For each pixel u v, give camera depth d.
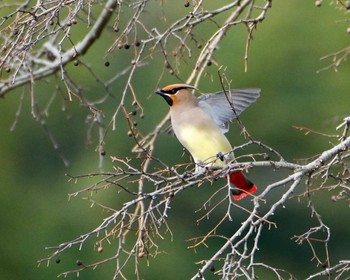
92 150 19.06
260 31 18.89
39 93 18.33
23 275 19.22
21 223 19.55
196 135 9.55
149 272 18.31
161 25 13.41
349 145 7.92
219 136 9.59
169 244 18.61
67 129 19.06
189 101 9.66
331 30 18.78
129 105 17.66
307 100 18.94
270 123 18.95
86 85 17.61
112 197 18.34
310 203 7.87
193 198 18.47
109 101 17.75
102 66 17.53
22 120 19.33
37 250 19.30
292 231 18.59
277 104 18.94
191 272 18.41
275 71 18.91
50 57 10.41
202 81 17.72
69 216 19.25
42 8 8.19
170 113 9.67
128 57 17.45
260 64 18.81
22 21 8.56
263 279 18.72
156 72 17.56
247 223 7.42
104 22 9.91
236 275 7.18
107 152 18.30
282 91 18.91
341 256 18.44
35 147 19.52
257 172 17.55
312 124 18.91
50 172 19.61
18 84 10.12
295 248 18.66
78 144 19.17
